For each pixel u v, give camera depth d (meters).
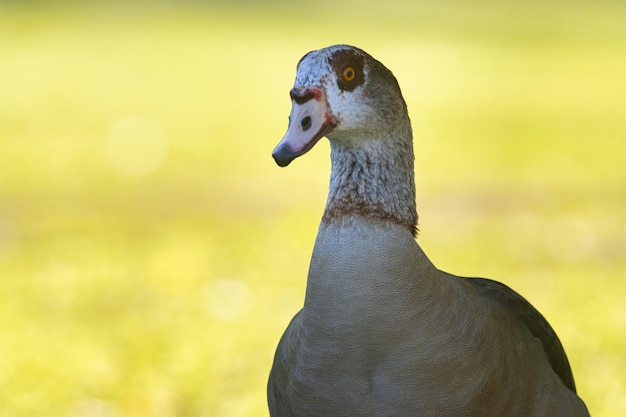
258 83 31.00
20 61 35.03
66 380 8.86
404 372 4.56
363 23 49.00
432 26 48.38
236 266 12.63
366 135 4.77
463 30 46.78
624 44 42.09
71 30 44.56
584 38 44.34
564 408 5.26
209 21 49.53
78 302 11.18
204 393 8.52
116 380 8.84
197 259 12.93
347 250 4.61
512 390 4.89
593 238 13.76
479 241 13.55
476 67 34.50
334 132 4.75
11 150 20.77
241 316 10.67
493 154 20.23
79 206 15.98
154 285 11.83
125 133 22.69
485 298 5.18
